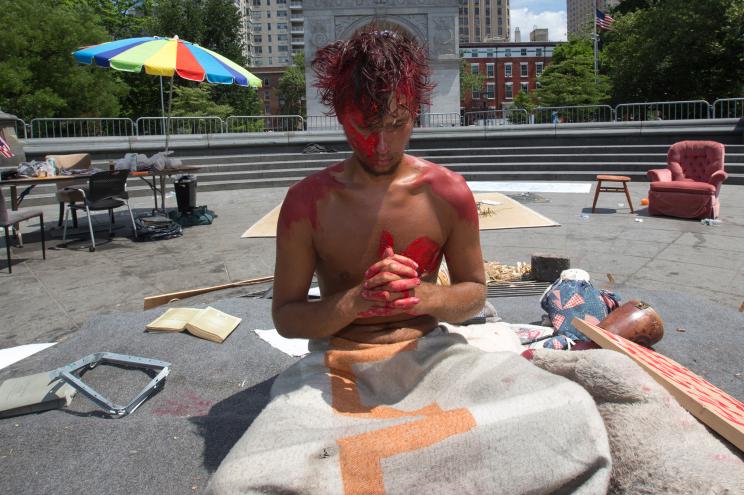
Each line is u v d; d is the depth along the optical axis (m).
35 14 26.28
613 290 4.59
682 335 3.49
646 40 32.69
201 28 41.09
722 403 1.96
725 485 1.38
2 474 2.24
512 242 7.31
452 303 1.83
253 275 6.21
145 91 37.94
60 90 27.23
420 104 1.77
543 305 3.55
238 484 1.39
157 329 3.62
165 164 9.07
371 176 1.82
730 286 5.31
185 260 7.00
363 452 1.46
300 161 16.36
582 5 176.62
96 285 6.02
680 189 8.92
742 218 8.95
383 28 1.74
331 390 1.76
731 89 30.94
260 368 3.11
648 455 1.53
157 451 2.37
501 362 1.76
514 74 90.31
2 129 10.20
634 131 15.98
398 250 1.84
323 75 1.76
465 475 1.44
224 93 41.88
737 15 27.73
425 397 1.76
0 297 5.68
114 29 40.00
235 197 13.10
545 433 1.46
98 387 2.96
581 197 11.55
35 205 12.18
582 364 1.77
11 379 2.91
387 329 1.93
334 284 1.93
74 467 2.27
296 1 138.38
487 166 15.83
